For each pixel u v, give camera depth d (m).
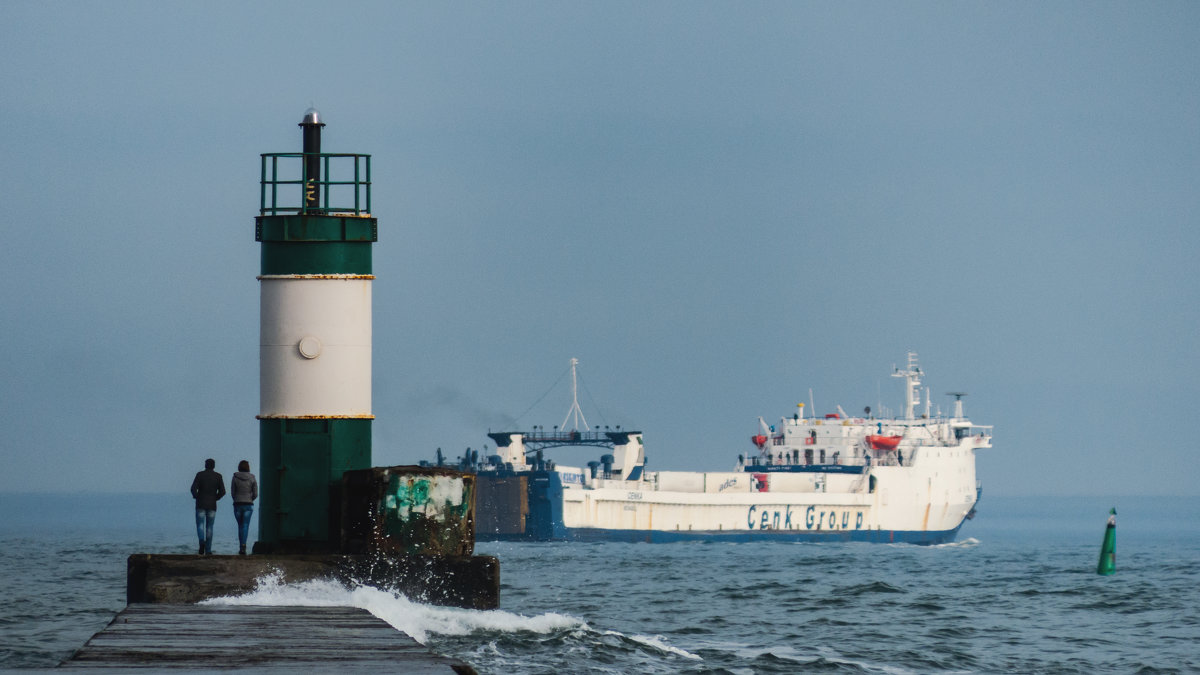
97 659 72.00
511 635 115.50
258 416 127.44
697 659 117.31
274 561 115.38
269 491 126.19
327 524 125.31
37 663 111.31
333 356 126.25
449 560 119.94
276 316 126.56
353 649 76.75
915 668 121.38
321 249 126.31
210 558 114.12
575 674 102.25
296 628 87.00
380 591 117.25
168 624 88.81
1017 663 127.06
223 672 67.00
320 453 125.62
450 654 105.75
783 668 116.75
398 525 119.19
